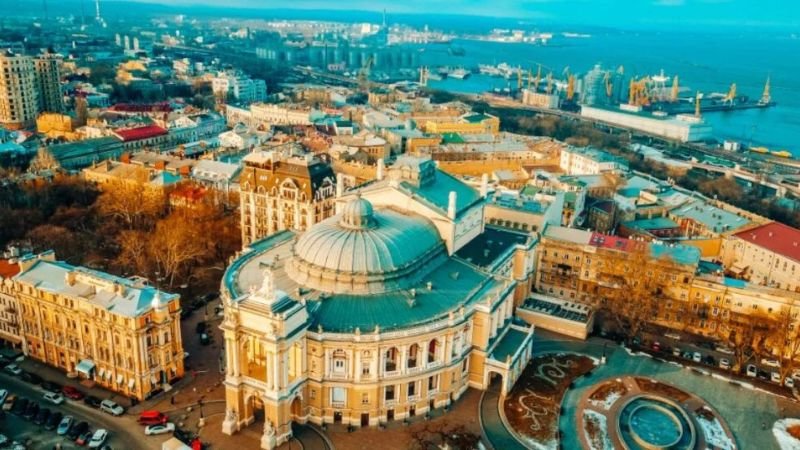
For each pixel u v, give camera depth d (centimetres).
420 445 15000
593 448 15362
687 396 17550
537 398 17112
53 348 17500
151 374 16388
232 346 14825
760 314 19600
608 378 18200
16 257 18975
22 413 15600
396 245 16762
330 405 15550
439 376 16262
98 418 15562
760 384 18312
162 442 14825
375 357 15175
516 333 18625
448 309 16350
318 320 15325
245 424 15438
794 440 16025
